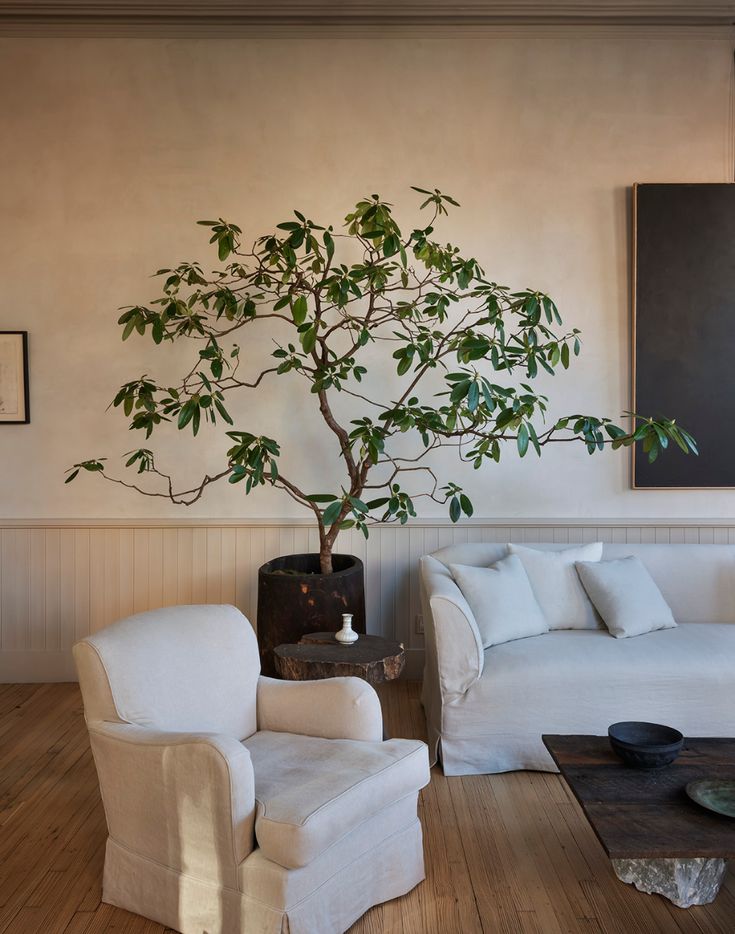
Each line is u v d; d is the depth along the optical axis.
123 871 2.13
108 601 4.02
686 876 2.15
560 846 2.46
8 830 2.58
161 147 3.94
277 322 3.95
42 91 3.93
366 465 3.45
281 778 2.06
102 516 4.00
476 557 3.56
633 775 2.18
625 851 1.78
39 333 3.96
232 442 3.98
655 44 3.90
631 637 3.21
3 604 4.03
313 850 1.82
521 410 3.04
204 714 2.30
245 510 4.01
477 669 2.94
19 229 3.95
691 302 3.89
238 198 3.94
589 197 3.93
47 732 3.39
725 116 3.91
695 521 3.96
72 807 2.74
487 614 3.17
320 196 3.95
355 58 3.93
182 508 4.01
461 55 3.92
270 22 3.89
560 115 3.93
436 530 4.00
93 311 3.96
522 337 3.93
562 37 3.91
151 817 2.04
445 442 3.99
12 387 3.96
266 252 3.94
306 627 3.32
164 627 2.34
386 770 2.10
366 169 3.94
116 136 3.94
